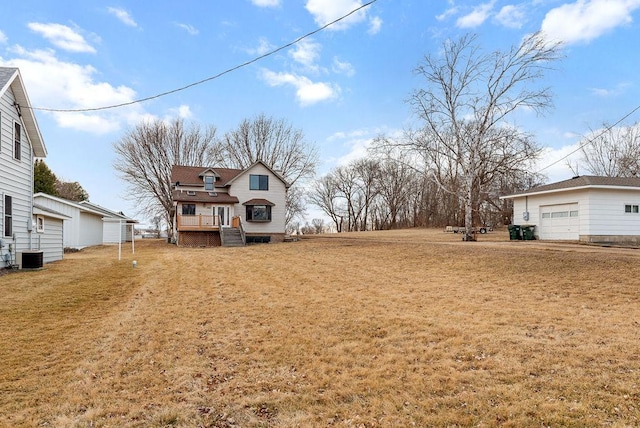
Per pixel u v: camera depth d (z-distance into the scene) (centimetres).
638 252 1211
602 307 639
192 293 835
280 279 1016
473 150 2097
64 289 855
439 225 5241
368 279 987
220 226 2666
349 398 343
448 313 629
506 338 490
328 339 509
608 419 290
